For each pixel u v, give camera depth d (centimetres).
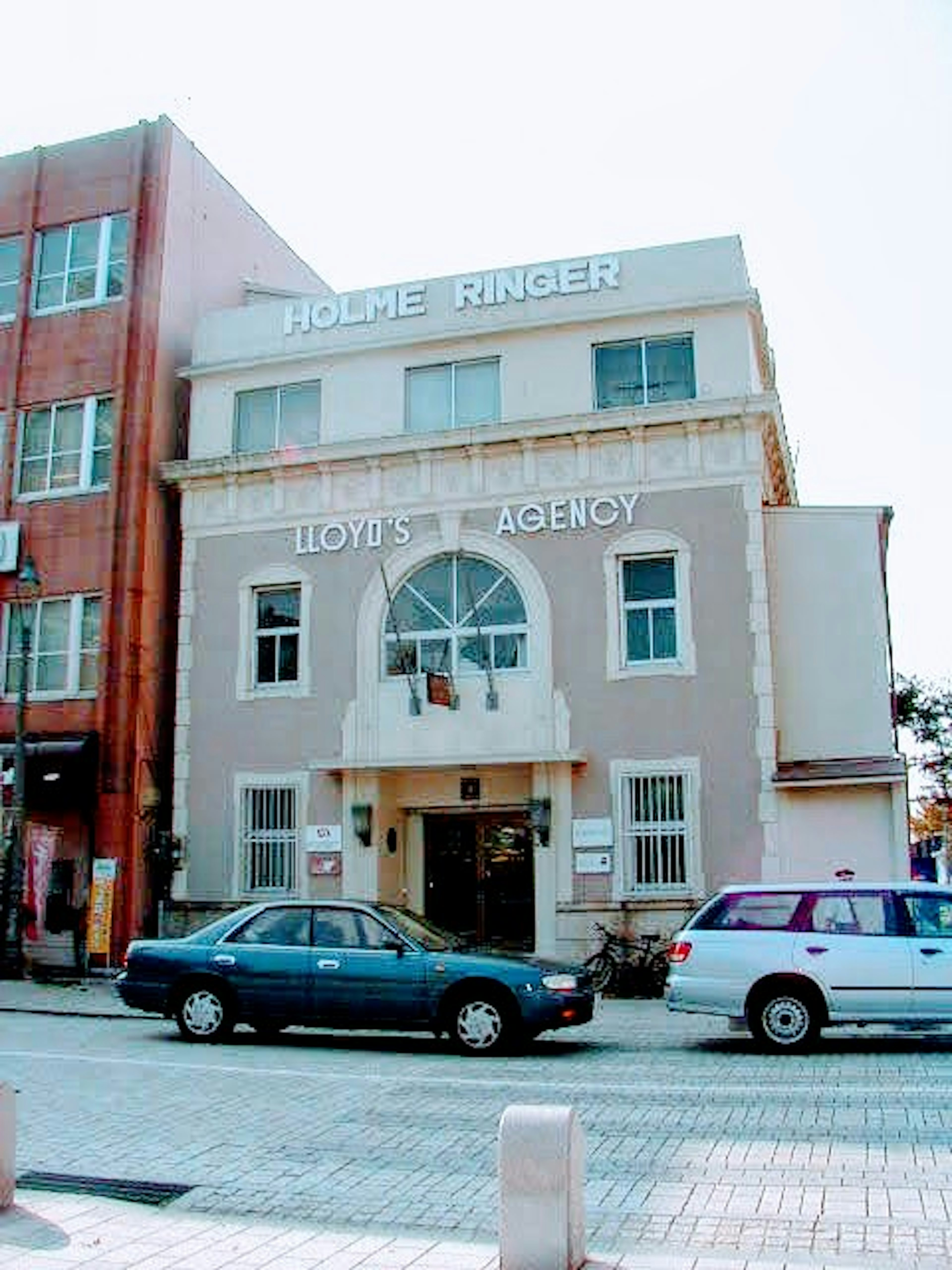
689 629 2045
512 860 2183
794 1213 706
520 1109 619
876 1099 1032
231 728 2258
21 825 2119
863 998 1322
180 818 2252
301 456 2270
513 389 2216
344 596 2236
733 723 2000
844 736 2059
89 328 2458
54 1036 1518
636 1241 663
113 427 2384
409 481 2233
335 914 1448
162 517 2386
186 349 2511
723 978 1355
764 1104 1021
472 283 2281
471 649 2159
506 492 2172
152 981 1477
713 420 2077
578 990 1374
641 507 2103
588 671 2078
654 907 1977
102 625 2294
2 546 2403
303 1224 705
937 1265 614
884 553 2159
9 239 2575
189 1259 633
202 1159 859
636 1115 983
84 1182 795
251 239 2830
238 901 2191
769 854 1947
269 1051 1384
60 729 2306
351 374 2320
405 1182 795
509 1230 598
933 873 2323
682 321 2159
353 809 2142
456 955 1389
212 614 2309
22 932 2194
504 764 2072
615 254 2217
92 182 2528
